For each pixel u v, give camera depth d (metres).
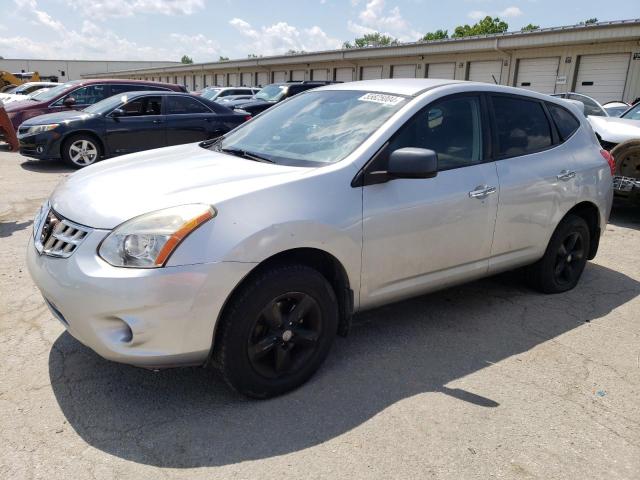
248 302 2.66
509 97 4.00
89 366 3.15
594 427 2.75
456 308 4.18
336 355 3.39
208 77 49.56
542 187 4.00
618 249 5.94
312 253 2.93
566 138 4.37
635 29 17.48
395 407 2.86
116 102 10.61
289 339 2.89
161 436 2.57
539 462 2.48
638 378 3.24
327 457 2.46
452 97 3.60
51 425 2.62
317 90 4.11
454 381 3.14
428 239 3.37
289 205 2.75
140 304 2.41
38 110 12.07
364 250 3.06
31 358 3.21
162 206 2.58
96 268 2.47
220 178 2.90
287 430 2.65
